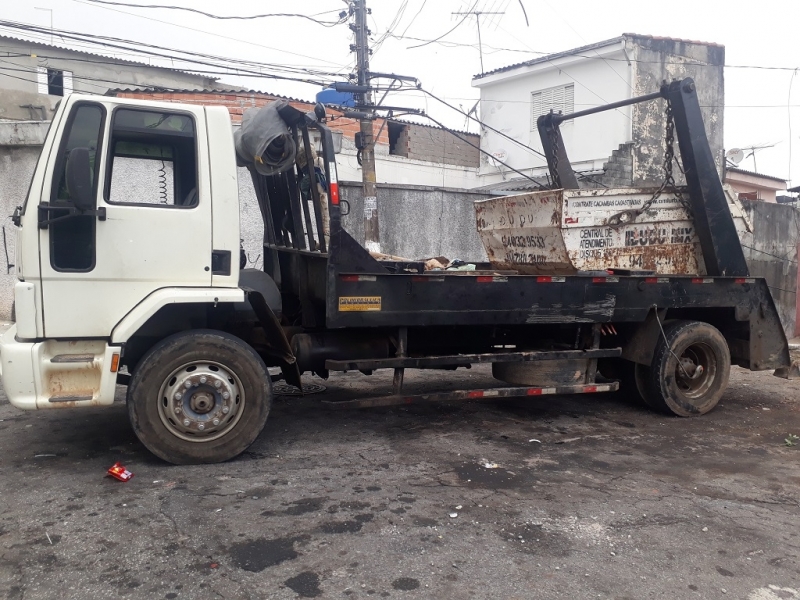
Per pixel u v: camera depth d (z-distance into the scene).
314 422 6.04
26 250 4.32
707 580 3.32
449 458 5.09
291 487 4.38
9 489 4.26
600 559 3.50
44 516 3.85
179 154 4.74
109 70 28.34
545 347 6.43
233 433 4.78
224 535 3.64
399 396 5.59
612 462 5.13
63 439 5.33
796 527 4.00
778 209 12.46
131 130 4.54
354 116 11.70
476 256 13.38
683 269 6.82
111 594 3.04
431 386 7.69
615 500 4.32
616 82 18.75
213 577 3.20
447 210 13.02
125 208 4.49
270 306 5.64
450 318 5.47
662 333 6.42
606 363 7.13
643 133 18.56
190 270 4.66
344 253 5.11
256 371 4.78
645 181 18.41
